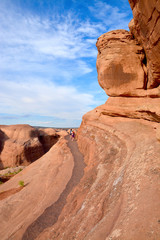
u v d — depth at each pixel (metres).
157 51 6.91
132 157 7.02
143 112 11.63
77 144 23.08
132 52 14.20
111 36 14.75
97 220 4.91
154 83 11.77
